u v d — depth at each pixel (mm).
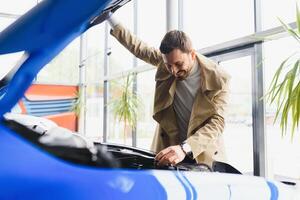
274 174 2912
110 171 680
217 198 853
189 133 1565
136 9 4977
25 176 578
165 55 1503
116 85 5453
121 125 5113
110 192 657
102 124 6203
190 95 1644
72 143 672
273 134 2920
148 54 1785
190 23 3941
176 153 1182
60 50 627
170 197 751
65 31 601
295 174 2676
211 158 1491
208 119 1555
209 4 3643
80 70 7023
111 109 5543
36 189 580
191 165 1174
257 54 3061
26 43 611
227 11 3395
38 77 670
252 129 3115
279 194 1008
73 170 633
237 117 3260
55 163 620
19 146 598
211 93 1566
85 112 6926
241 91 3254
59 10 604
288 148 2736
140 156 1169
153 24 4582
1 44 637
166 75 1683
